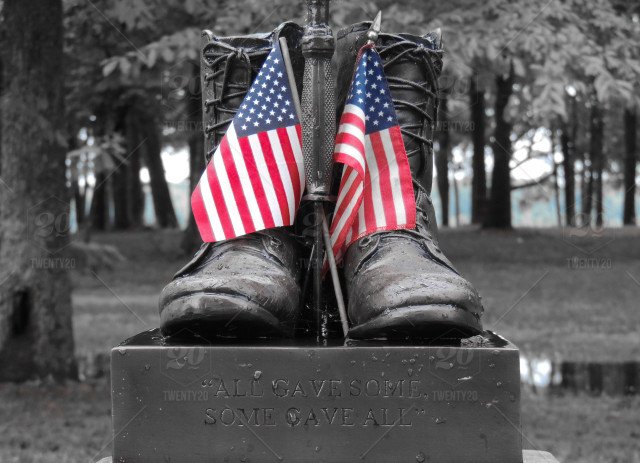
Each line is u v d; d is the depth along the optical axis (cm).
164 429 203
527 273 1741
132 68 816
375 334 212
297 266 246
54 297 853
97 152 859
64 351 858
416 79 254
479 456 201
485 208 2508
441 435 201
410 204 238
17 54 824
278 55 238
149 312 1350
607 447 636
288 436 201
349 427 201
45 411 746
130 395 204
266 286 216
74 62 984
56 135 836
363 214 239
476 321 216
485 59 788
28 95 827
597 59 720
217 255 232
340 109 258
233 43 251
